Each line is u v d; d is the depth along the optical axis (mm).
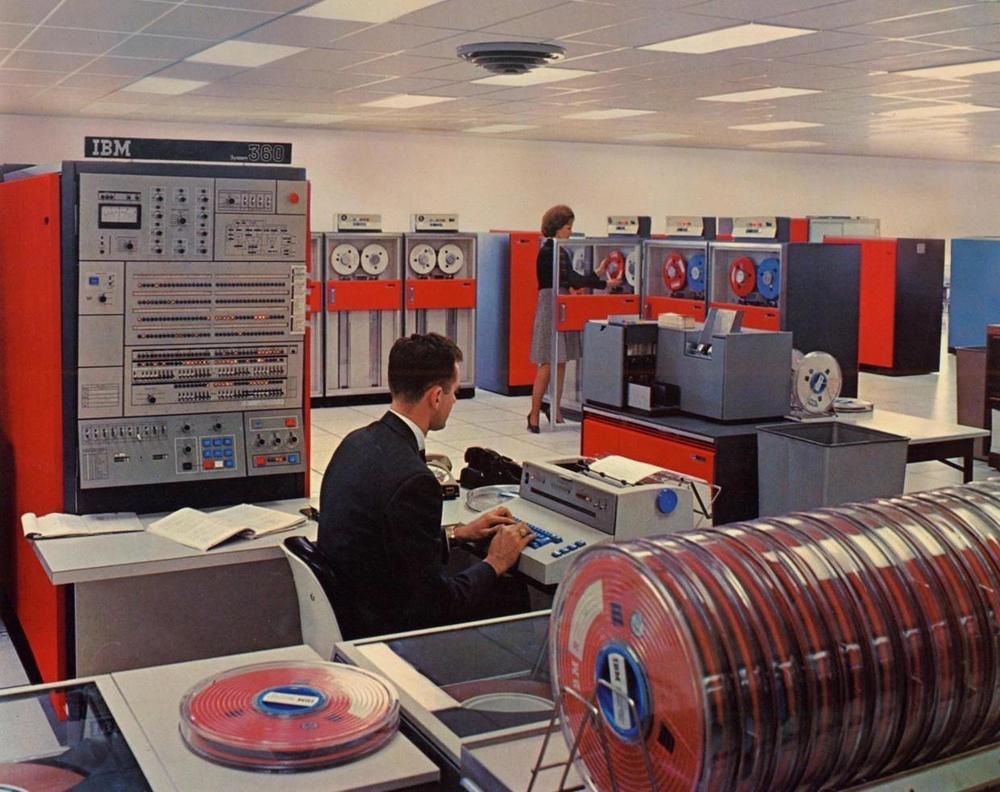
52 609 3479
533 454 8445
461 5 6242
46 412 3592
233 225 3596
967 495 1257
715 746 931
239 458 3666
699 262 10320
